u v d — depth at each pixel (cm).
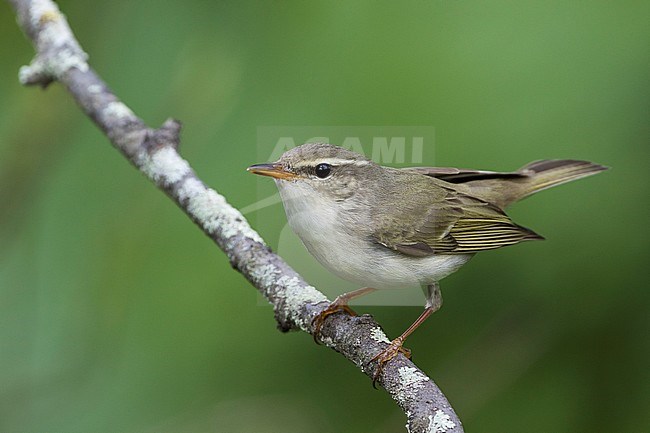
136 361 1080
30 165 1160
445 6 1109
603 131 1023
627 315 1027
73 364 1077
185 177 981
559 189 1048
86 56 1129
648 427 1036
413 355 1085
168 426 1031
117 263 1102
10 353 1091
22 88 1222
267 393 1073
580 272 1035
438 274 930
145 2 1194
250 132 1115
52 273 1134
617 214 1019
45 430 1057
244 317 1083
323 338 845
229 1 1167
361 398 1075
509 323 1066
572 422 1059
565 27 1052
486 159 1049
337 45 1127
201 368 1077
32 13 1161
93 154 1223
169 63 1172
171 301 1098
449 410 715
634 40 1030
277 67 1133
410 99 1077
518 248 1058
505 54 1062
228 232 932
